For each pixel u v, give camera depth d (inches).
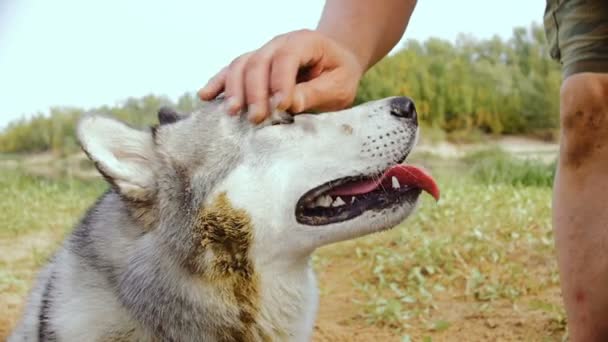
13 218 80.0
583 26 30.5
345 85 32.0
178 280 30.4
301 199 31.2
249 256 30.8
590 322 30.9
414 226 69.4
